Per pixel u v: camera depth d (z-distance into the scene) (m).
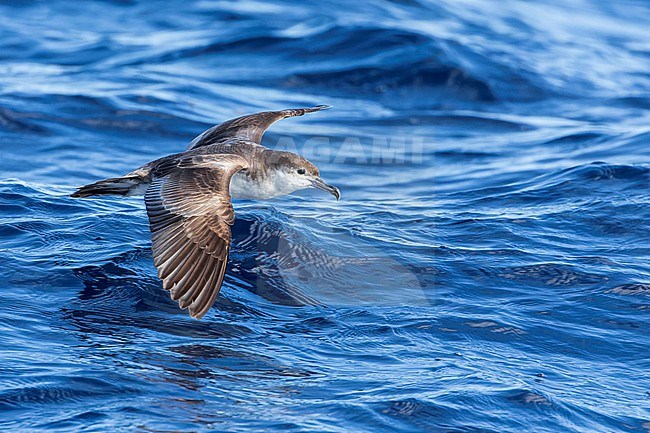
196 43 29.08
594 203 15.88
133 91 24.14
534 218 15.23
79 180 17.95
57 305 11.12
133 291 11.62
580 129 22.66
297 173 11.51
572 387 9.74
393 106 24.73
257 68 27.12
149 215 9.21
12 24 31.20
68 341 10.15
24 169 18.42
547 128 23.14
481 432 8.68
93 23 31.97
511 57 28.78
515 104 25.61
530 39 32.19
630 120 24.50
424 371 9.88
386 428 8.62
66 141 20.44
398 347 10.48
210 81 25.97
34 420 8.46
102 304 11.23
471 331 11.02
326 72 26.62
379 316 11.25
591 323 11.41
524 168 19.02
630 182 16.95
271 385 9.39
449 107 25.08
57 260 12.53
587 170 17.64
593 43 33.25
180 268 8.92
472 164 19.73
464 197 16.86
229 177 9.78
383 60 27.09
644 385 9.95
